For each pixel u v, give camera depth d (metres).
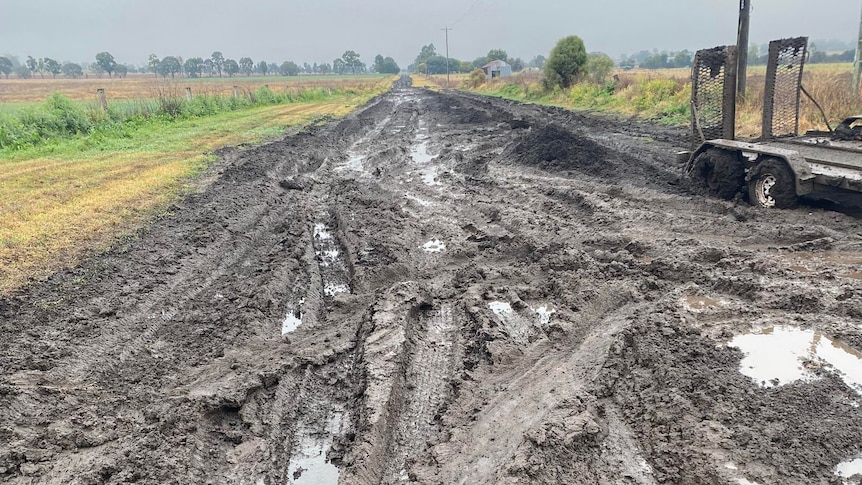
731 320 5.65
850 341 5.07
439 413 4.86
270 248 9.49
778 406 4.29
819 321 5.43
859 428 4.00
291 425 4.95
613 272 7.10
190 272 8.05
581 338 5.71
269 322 6.73
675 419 4.30
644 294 6.43
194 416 4.84
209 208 10.93
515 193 11.88
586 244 8.38
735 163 10.06
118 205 10.80
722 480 3.67
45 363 5.45
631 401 4.64
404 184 13.84
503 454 4.16
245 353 5.95
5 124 18.47
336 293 7.73
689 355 5.06
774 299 5.94
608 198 10.74
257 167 14.82
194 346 6.07
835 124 14.48
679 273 6.84
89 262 8.04
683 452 3.98
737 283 6.30
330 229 10.66
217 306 7.07
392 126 27.27
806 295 5.84
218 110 30.91
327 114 30.55
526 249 8.32
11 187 12.13
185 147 17.81
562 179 12.99
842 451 3.82
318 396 5.34
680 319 5.64
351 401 5.20
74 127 20.36
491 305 6.71
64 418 4.71
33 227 9.38
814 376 4.63
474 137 21.27
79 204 10.80
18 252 8.27
